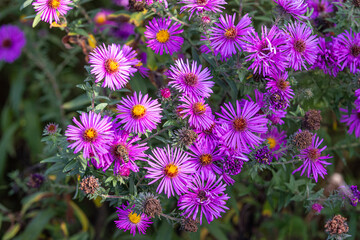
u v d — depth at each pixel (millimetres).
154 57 675
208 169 576
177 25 632
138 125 560
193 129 576
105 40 750
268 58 570
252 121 581
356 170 825
